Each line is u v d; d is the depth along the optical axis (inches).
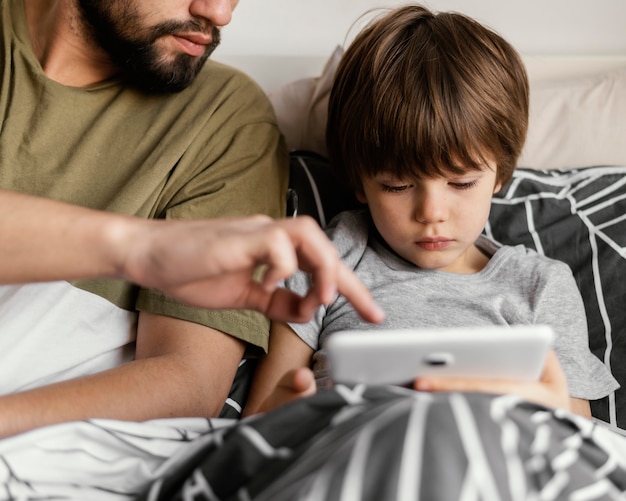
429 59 43.4
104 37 45.0
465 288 43.5
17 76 45.1
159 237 24.1
